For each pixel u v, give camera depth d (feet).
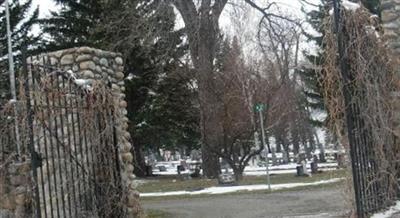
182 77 90.33
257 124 77.82
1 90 64.18
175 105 93.35
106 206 31.65
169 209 48.73
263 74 98.22
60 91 29.60
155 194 62.44
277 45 85.15
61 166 31.30
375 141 29.25
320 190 53.01
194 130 98.32
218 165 83.82
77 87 30.96
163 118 93.25
